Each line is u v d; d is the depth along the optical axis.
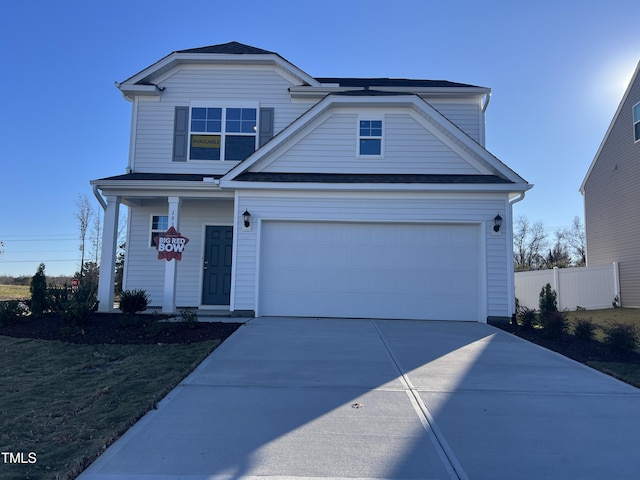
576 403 5.64
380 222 11.65
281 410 5.24
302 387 6.06
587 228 23.36
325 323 10.66
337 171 12.39
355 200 11.68
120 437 4.52
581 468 4.02
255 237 11.60
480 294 11.43
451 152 12.36
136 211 14.11
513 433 4.71
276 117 14.19
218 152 13.99
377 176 12.13
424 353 7.94
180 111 14.11
